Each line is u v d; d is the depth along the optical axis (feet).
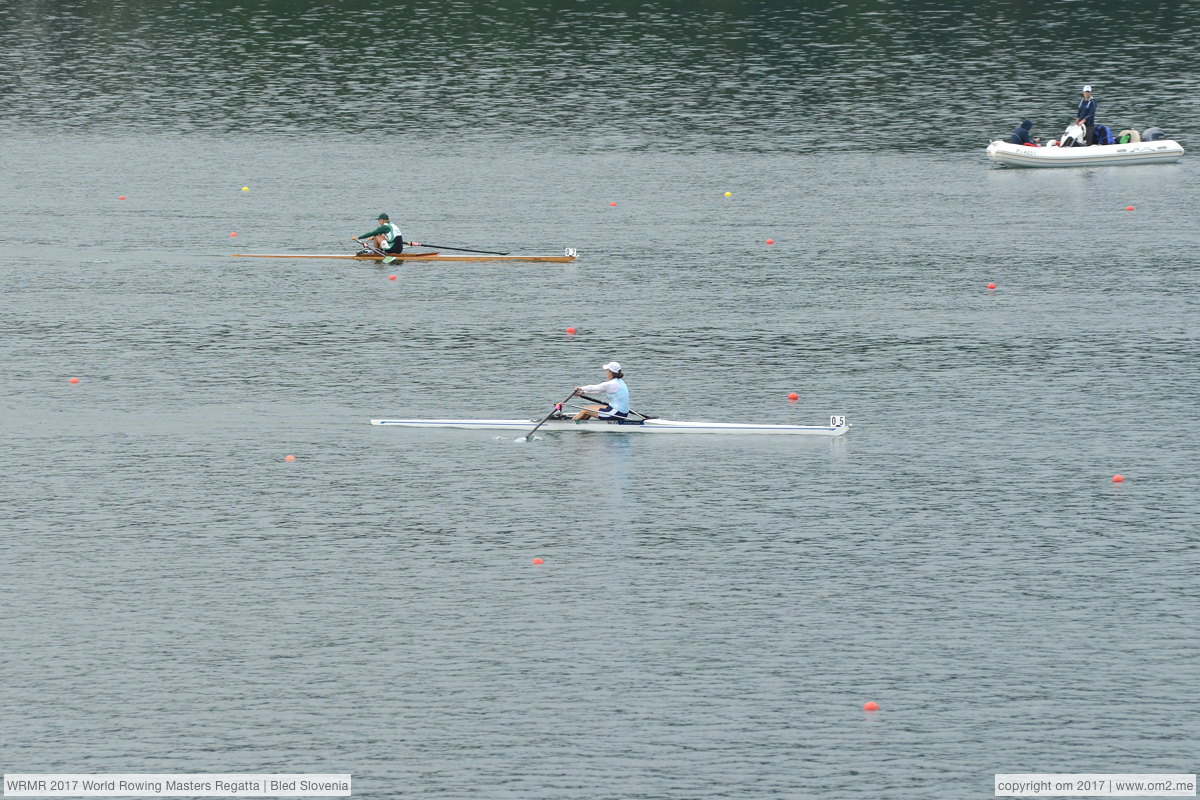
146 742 343.05
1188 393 547.49
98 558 425.28
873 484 473.26
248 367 576.61
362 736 344.69
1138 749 338.13
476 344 604.08
